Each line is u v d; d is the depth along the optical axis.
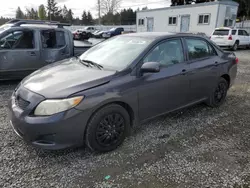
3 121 3.47
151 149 2.83
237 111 4.20
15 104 2.59
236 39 14.78
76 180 2.25
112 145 2.76
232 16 19.34
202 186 2.21
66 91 2.40
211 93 4.11
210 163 2.58
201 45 3.90
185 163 2.57
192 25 20.22
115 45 3.50
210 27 18.72
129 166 2.49
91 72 2.83
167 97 3.27
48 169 2.40
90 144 2.59
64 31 5.90
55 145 2.38
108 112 2.64
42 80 2.70
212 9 18.31
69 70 2.97
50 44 5.70
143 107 3.00
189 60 3.60
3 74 5.16
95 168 2.44
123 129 2.84
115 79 2.70
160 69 3.14
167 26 22.70
